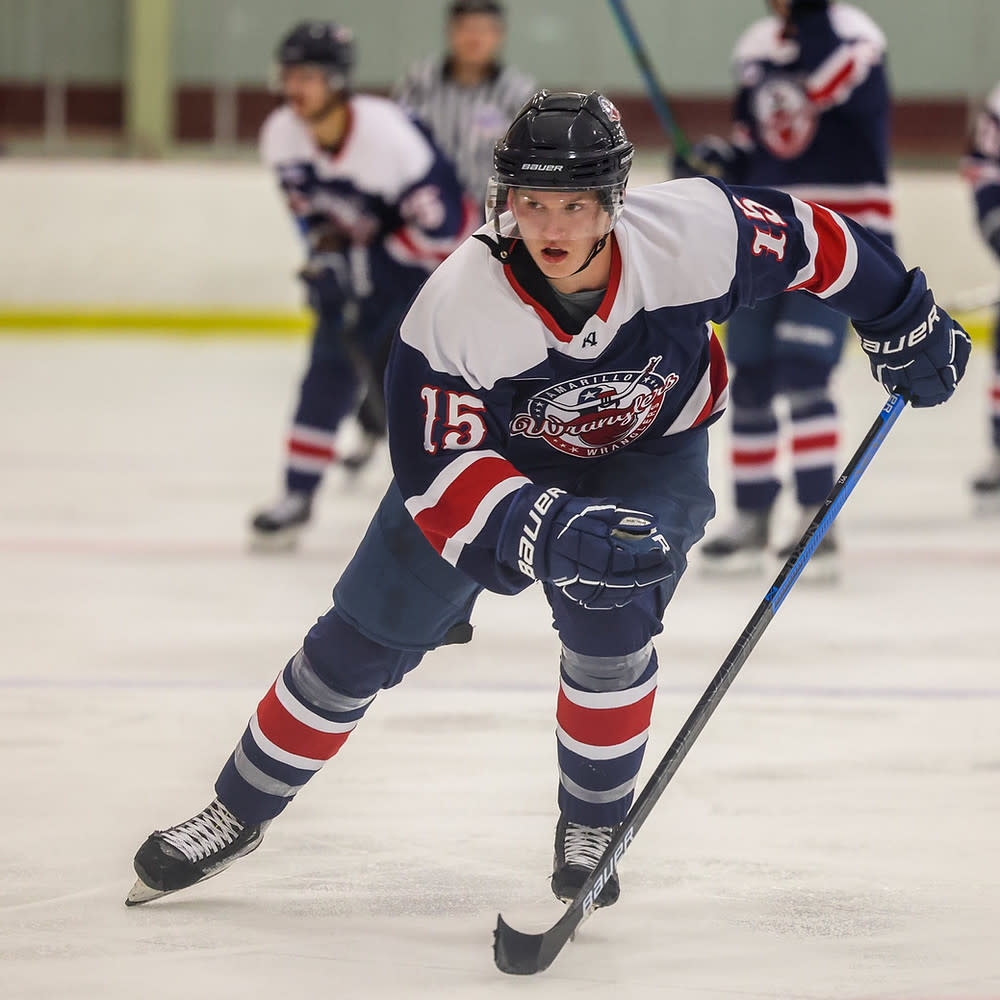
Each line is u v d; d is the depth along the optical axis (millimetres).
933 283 36156
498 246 6816
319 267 17156
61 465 22953
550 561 6621
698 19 39000
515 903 7953
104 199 36562
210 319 37094
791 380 15695
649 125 39438
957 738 10820
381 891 8094
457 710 11422
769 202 7348
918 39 38906
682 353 7141
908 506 20406
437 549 7078
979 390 32219
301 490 17609
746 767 10133
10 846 8688
